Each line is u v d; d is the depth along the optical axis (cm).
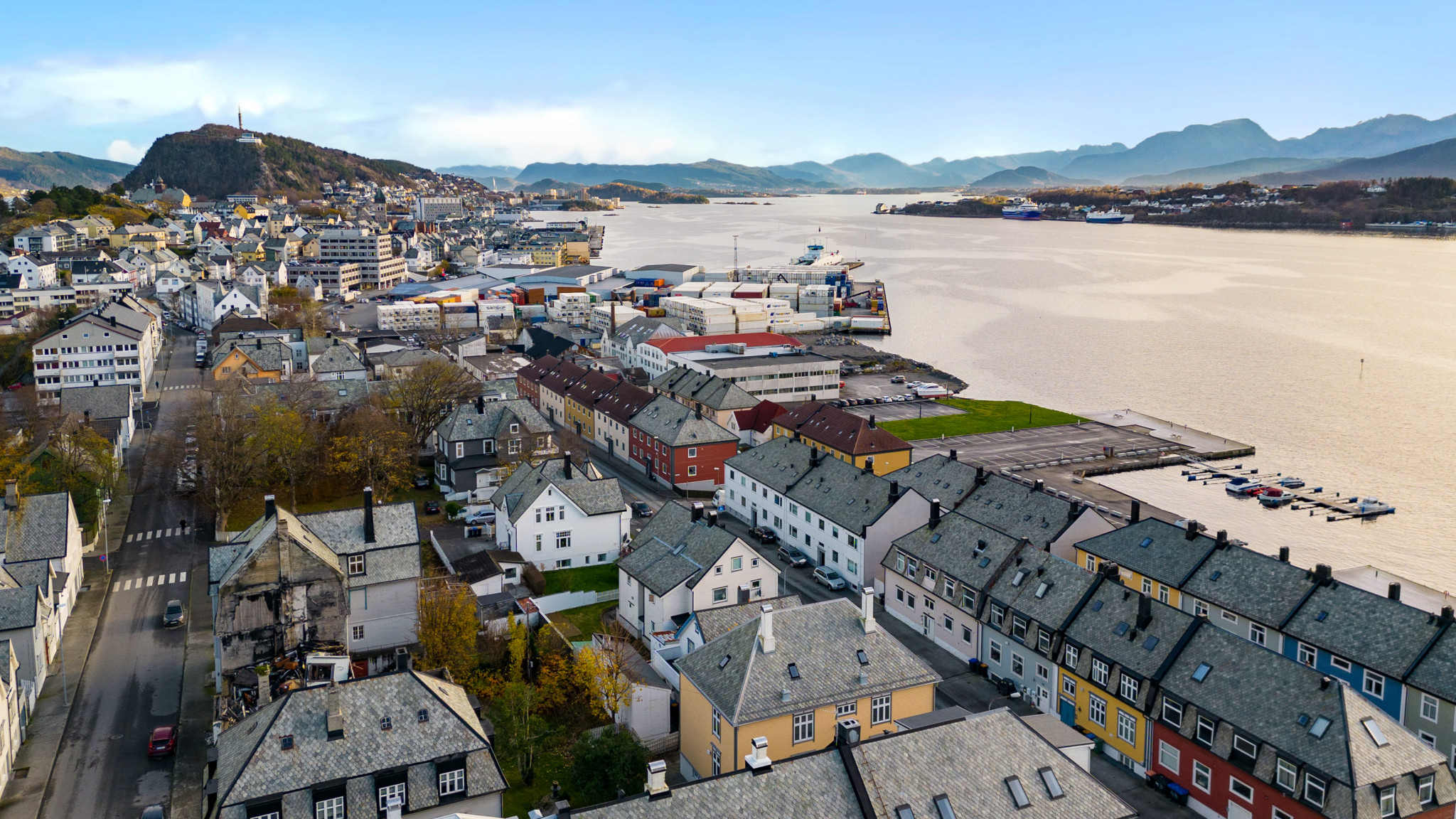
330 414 15262
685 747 7294
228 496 12212
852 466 11581
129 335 19612
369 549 9231
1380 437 19612
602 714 7806
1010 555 8769
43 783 7119
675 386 18100
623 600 9981
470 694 7456
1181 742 6775
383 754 5856
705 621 7738
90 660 9050
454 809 5941
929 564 9394
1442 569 12812
